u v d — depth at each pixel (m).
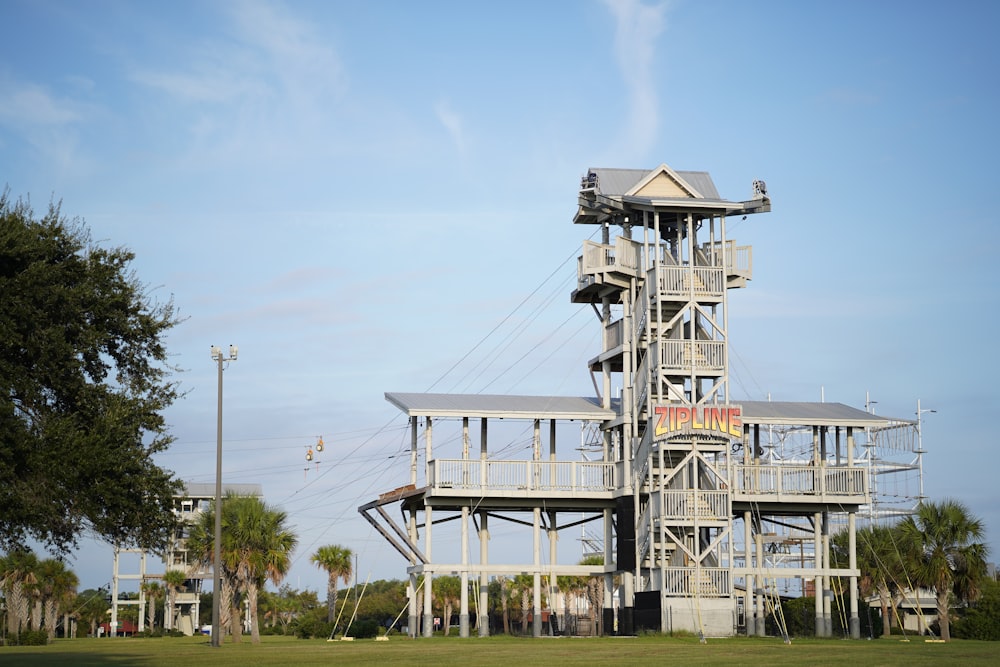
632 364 62.75
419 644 52.25
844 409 67.44
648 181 62.75
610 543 64.06
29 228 29.47
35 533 28.61
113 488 28.36
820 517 65.00
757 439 65.69
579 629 98.12
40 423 28.72
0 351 28.39
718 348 61.06
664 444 59.62
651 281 61.75
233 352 52.25
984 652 40.38
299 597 166.00
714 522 58.62
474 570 62.62
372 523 65.12
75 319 29.62
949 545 65.38
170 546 30.81
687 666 31.08
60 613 118.38
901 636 65.69
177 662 36.84
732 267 63.09
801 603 75.62
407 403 63.00
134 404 29.83
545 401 66.06
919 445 97.31
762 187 62.31
